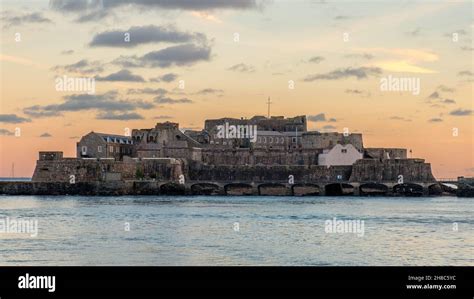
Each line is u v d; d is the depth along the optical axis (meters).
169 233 151.75
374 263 116.81
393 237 147.50
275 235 149.75
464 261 119.44
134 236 146.50
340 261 118.31
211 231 156.00
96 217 187.38
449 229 162.12
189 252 125.75
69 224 168.12
